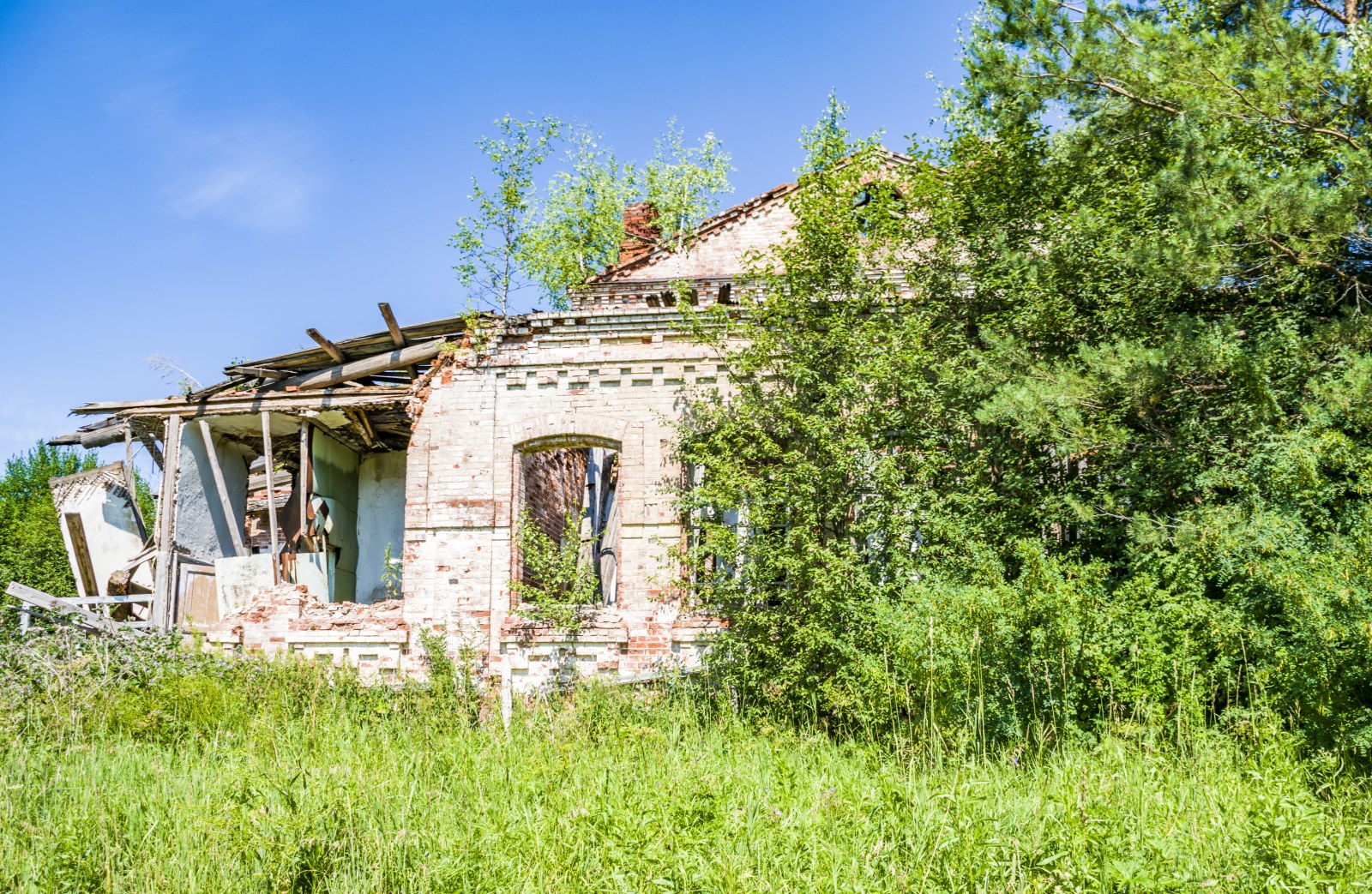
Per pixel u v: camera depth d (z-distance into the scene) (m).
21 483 34.56
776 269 16.30
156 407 17.25
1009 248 13.41
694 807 6.96
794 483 12.68
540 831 7.12
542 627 13.92
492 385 14.84
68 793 8.47
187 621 15.07
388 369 16.41
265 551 20.77
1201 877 6.04
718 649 12.71
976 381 12.47
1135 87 11.90
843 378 12.82
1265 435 10.71
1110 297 12.52
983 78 12.79
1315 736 8.80
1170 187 10.80
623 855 6.40
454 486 14.58
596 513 19.55
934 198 13.88
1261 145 12.09
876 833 6.74
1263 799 6.53
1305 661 8.99
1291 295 11.97
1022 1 12.27
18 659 11.90
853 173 13.76
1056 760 9.17
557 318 14.78
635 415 14.44
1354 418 10.12
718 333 13.95
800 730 11.57
